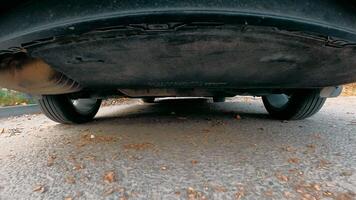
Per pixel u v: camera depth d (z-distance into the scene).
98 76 1.39
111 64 1.19
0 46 1.08
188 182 1.25
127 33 0.93
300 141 1.87
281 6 0.91
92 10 0.89
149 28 0.90
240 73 1.32
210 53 1.07
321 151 1.66
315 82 1.58
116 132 2.20
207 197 1.11
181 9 0.85
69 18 0.91
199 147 1.74
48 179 1.33
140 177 1.31
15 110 4.84
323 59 1.17
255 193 1.14
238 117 2.86
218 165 1.44
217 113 3.28
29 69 1.32
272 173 1.33
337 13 1.01
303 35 0.97
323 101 2.43
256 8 0.88
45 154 1.71
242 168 1.39
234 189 1.17
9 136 2.36
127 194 1.15
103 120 2.92
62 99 2.46
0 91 6.09
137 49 1.03
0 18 1.06
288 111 2.61
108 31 0.92
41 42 1.00
